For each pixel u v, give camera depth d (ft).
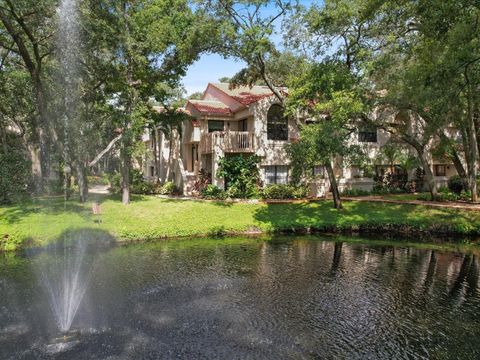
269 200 84.84
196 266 45.29
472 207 72.49
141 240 60.23
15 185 76.07
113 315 30.53
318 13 62.08
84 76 71.41
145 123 81.66
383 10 58.65
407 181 107.55
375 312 31.65
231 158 87.45
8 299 34.19
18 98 91.81
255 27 63.62
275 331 27.86
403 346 25.98
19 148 104.83
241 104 91.76
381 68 62.49
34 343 25.66
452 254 51.72
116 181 102.68
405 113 94.48
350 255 51.03
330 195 96.22
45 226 58.80
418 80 57.00
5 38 67.51
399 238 62.80
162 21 67.62
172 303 33.24
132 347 25.13
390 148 93.91
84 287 37.68
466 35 45.44
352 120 72.18
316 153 62.44
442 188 104.99
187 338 26.55
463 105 71.97
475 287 38.04
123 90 73.92
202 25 63.93
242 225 66.64
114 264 46.06
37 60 65.00
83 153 74.64
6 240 53.21
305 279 40.42
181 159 114.62
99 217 65.36
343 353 24.88
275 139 93.61
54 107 73.82
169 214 69.67
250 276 41.42
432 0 44.57
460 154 111.65
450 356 24.81
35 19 57.72
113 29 61.77
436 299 34.71
